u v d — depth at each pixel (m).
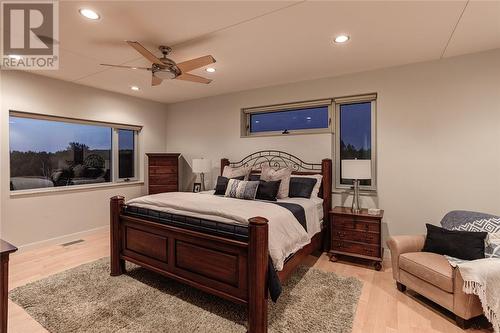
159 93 4.87
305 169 4.13
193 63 2.68
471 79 3.03
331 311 2.27
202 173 5.06
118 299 2.45
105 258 3.45
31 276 2.92
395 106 3.45
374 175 3.74
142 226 2.75
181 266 2.43
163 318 2.17
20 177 3.79
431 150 3.25
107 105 4.65
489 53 2.94
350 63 3.35
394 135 3.46
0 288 1.60
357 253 3.26
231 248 2.11
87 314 2.21
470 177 3.04
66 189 4.16
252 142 4.62
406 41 2.73
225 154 4.95
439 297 2.20
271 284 2.00
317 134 4.04
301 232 2.63
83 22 2.34
